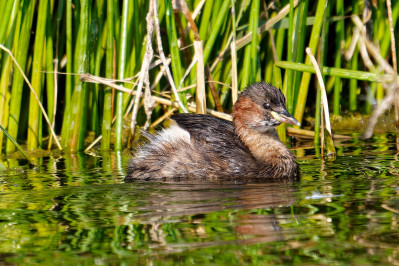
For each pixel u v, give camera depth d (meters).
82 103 13.16
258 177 10.92
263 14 14.02
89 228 7.68
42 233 7.53
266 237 7.17
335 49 15.12
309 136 14.43
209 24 13.70
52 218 8.17
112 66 13.10
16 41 12.62
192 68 13.45
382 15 14.55
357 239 7.01
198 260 6.54
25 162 12.38
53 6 13.67
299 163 11.69
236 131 11.95
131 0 13.23
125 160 12.46
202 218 7.98
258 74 13.48
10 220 8.11
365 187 9.36
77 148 13.41
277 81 13.43
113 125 14.61
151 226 7.70
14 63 12.62
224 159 11.16
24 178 10.85
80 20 12.62
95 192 9.68
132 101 14.04
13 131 12.95
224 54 13.81
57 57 13.67
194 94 14.12
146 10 13.48
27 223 7.97
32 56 14.06
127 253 6.79
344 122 15.38
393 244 6.84
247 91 11.95
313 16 14.32
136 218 8.05
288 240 7.06
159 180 10.82
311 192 9.23
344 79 16.11
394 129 14.89
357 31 14.05
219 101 13.99
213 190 9.73
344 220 7.68
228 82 14.29
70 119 13.29
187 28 13.52
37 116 13.20
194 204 8.75
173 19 12.27
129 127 14.66
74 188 9.98
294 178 10.50
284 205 8.49
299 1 12.89
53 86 13.34
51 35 13.02
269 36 14.34
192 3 13.61
